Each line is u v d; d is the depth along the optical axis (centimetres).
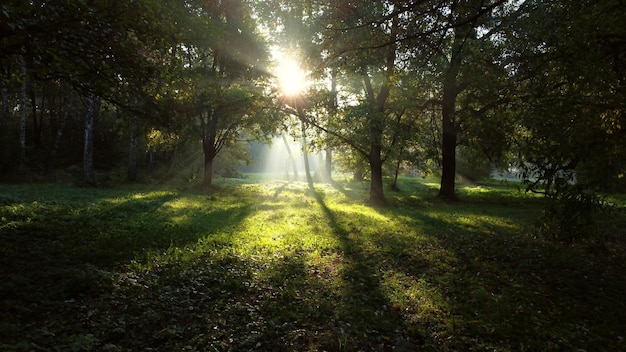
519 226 1456
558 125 686
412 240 1125
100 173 3422
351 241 1101
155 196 2080
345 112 2164
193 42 1130
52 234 940
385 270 829
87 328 491
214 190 2789
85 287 605
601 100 726
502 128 1116
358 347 492
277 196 2498
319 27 1015
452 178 2525
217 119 2847
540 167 662
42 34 647
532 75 938
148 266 748
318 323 555
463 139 1794
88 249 828
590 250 788
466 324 568
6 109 3203
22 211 1174
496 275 818
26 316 505
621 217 1593
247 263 812
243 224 1279
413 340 525
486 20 1284
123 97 933
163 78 909
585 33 717
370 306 624
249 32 2559
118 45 752
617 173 620
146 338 480
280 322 546
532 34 948
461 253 992
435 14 835
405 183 4584
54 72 748
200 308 577
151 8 726
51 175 3027
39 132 3831
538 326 567
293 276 751
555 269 867
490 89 1099
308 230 1223
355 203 2227
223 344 469
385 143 2277
